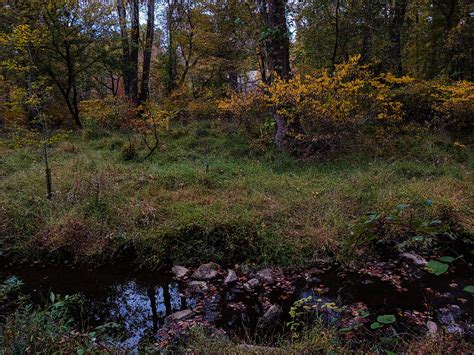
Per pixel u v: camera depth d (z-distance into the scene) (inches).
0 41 203.0
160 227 179.2
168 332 122.5
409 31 447.8
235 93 349.4
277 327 121.7
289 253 165.5
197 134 352.8
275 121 302.0
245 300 141.0
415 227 70.2
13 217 191.5
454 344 88.7
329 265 161.2
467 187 201.6
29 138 218.1
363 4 349.7
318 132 277.3
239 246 171.6
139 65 655.1
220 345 97.0
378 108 285.3
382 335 108.3
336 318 122.0
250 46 380.8
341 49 386.0
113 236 177.3
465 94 274.4
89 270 169.5
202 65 535.8
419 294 136.6
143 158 293.4
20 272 168.7
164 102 452.1
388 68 381.4
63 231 178.2
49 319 95.0
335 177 236.7
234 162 280.2
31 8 396.8
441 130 292.4
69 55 450.6
